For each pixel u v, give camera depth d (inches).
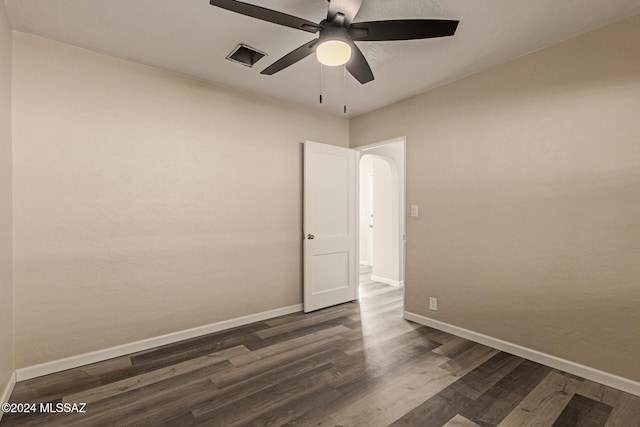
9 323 83.8
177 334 116.5
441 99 127.7
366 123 161.9
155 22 86.7
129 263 107.1
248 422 72.4
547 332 98.2
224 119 128.7
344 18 69.1
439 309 128.3
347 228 166.7
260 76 120.3
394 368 96.7
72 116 97.6
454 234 123.0
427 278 132.6
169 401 80.4
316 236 153.3
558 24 86.7
